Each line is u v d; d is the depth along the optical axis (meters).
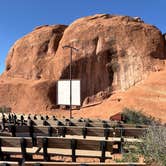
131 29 58.22
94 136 12.79
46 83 58.75
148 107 43.97
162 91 46.78
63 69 58.72
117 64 56.28
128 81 54.47
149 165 8.34
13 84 62.50
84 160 11.87
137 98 46.50
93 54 57.72
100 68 57.00
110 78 56.34
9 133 13.45
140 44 56.66
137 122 24.47
